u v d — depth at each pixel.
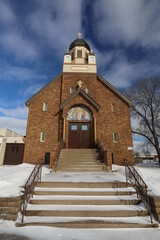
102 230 4.04
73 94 16.27
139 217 4.66
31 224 4.18
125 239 3.59
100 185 6.36
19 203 4.75
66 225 4.16
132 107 24.48
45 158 15.27
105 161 10.70
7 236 3.67
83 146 15.52
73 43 22.12
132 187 6.36
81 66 18.66
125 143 15.62
